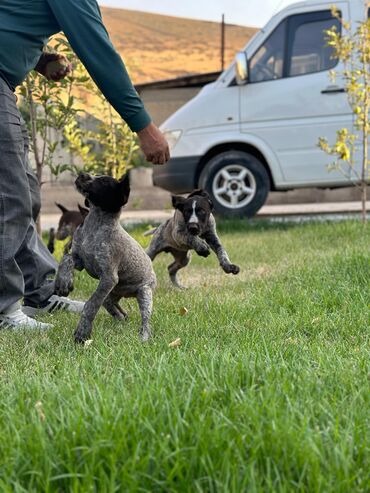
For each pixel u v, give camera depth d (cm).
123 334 373
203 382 245
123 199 349
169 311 436
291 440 192
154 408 217
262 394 232
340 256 564
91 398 228
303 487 178
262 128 1000
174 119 1030
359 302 419
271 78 1002
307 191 1623
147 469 187
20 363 320
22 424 213
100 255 351
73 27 370
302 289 474
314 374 263
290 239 816
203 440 193
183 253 517
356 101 873
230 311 419
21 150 400
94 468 185
